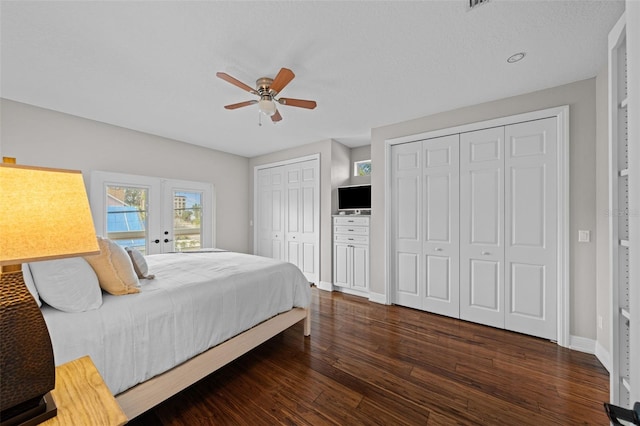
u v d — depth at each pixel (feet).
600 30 5.42
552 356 7.07
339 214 13.60
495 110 8.76
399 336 8.26
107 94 8.22
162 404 5.28
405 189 10.84
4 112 8.56
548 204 7.98
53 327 3.75
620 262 4.38
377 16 5.03
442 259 9.95
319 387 5.80
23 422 2.37
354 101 8.87
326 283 13.57
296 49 6.04
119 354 4.21
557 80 7.45
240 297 6.32
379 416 4.96
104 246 4.88
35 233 2.40
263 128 11.61
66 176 2.70
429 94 8.35
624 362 4.38
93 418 2.55
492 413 5.03
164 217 12.78
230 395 5.54
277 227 15.87
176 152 13.38
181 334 5.03
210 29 5.36
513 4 4.75
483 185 9.07
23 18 4.97
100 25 5.21
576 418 4.90
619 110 4.39
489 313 8.98
